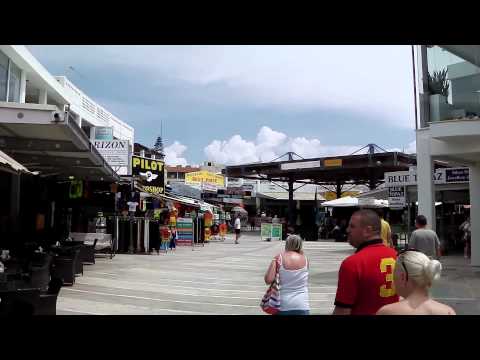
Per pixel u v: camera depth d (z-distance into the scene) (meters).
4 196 15.05
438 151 15.32
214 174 56.16
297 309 5.52
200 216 30.92
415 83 15.85
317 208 55.16
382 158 39.50
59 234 16.66
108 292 11.00
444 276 14.00
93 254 16.64
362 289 3.70
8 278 7.97
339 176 49.94
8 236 13.80
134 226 22.03
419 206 15.66
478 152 14.75
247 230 56.41
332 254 24.52
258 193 59.69
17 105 9.13
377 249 3.80
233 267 17.20
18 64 19.06
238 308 9.42
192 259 20.08
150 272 15.05
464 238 21.28
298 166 44.25
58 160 13.93
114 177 17.53
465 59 14.82
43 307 5.85
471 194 17.19
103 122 33.59
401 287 3.03
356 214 3.93
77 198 17.19
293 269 5.59
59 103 25.44
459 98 14.98
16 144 11.41
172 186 35.81
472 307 9.20
